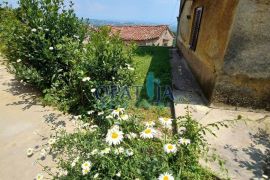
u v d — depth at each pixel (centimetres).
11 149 293
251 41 366
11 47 450
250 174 252
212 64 450
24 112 386
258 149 300
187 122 242
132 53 416
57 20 449
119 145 208
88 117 339
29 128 340
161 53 1088
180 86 554
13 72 461
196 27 683
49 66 429
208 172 236
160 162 187
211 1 520
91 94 368
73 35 469
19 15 450
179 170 184
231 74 395
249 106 411
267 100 400
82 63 371
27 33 431
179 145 208
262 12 346
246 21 355
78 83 370
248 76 389
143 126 243
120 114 253
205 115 391
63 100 397
